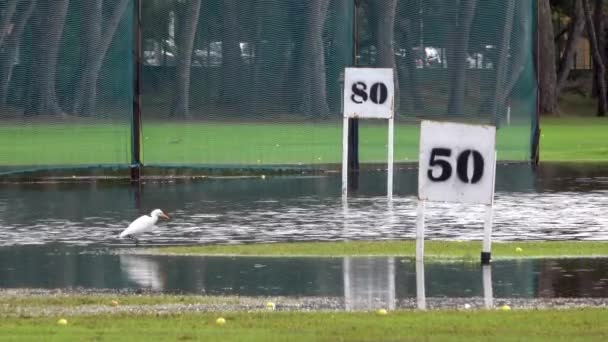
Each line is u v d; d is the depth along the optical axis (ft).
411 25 415.03
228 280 201.46
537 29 422.82
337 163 401.90
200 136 396.98
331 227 270.26
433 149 212.84
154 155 396.16
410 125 425.28
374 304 180.65
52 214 294.66
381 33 411.54
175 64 396.16
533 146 427.33
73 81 380.78
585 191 348.18
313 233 260.62
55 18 377.71
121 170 391.86
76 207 309.01
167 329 155.12
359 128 434.30
